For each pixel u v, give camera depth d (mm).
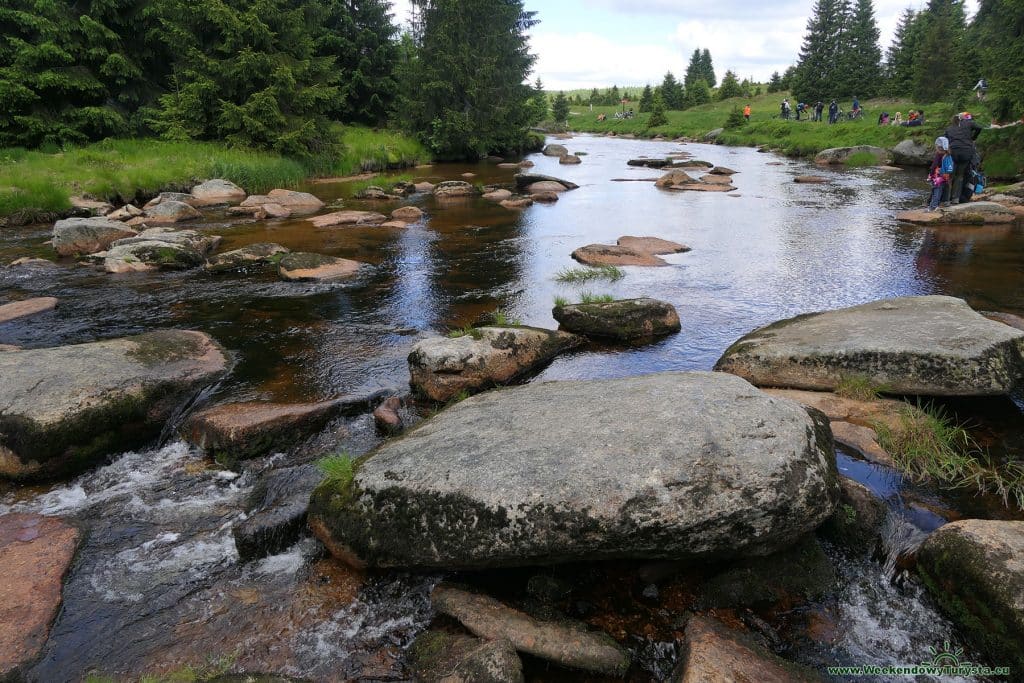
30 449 4617
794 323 6891
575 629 3105
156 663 3043
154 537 4023
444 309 8648
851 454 4590
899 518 3871
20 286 9859
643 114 80375
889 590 3424
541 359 6723
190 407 5688
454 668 2855
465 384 5949
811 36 64375
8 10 21953
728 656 2801
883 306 6926
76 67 23781
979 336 5566
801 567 3461
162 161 20953
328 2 34844
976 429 5047
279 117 24453
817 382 5730
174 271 10875
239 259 11141
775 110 65438
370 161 28266
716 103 81625
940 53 46188
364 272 10633
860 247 12016
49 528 4012
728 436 3686
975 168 16266
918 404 5328
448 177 26266
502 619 3160
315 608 3408
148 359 5895
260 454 5000
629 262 10969
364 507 3650
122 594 3527
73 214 15477
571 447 3729
